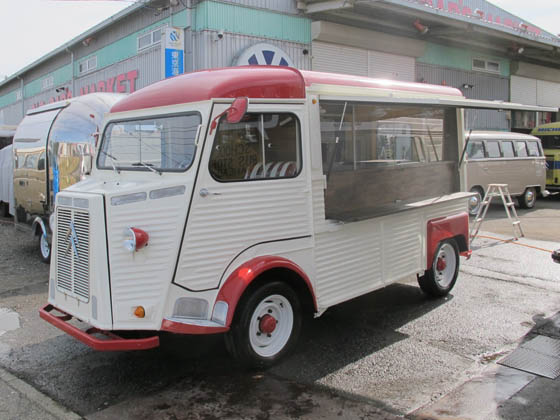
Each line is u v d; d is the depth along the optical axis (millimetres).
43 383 4363
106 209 3953
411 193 6039
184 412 3830
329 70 14734
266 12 13086
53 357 4910
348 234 5152
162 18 13758
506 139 15125
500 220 13484
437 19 15531
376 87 5617
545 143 18672
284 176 4562
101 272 3945
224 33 12344
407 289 7129
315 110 4777
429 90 6445
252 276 4207
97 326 3969
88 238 4051
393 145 5797
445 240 6652
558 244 10078
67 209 4367
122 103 5023
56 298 4609
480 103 5883
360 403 3934
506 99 21625
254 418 3729
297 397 4043
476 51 19844
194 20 12422
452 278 6820
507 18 19906
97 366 4688
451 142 6785
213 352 4965
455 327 5594
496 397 3998
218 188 4133
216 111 4117
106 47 17078
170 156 4305
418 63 17625
